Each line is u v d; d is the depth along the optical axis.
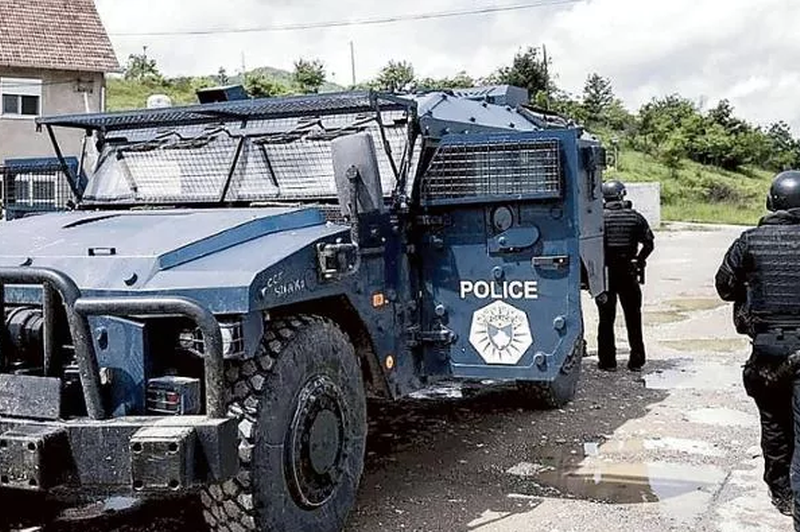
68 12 27.06
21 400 3.79
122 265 4.08
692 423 7.02
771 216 4.65
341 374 4.59
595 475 5.77
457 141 5.20
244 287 3.90
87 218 4.96
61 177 6.45
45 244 4.41
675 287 16.11
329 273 4.45
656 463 6.01
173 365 4.00
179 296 3.84
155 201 5.81
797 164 70.19
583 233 6.91
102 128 6.09
